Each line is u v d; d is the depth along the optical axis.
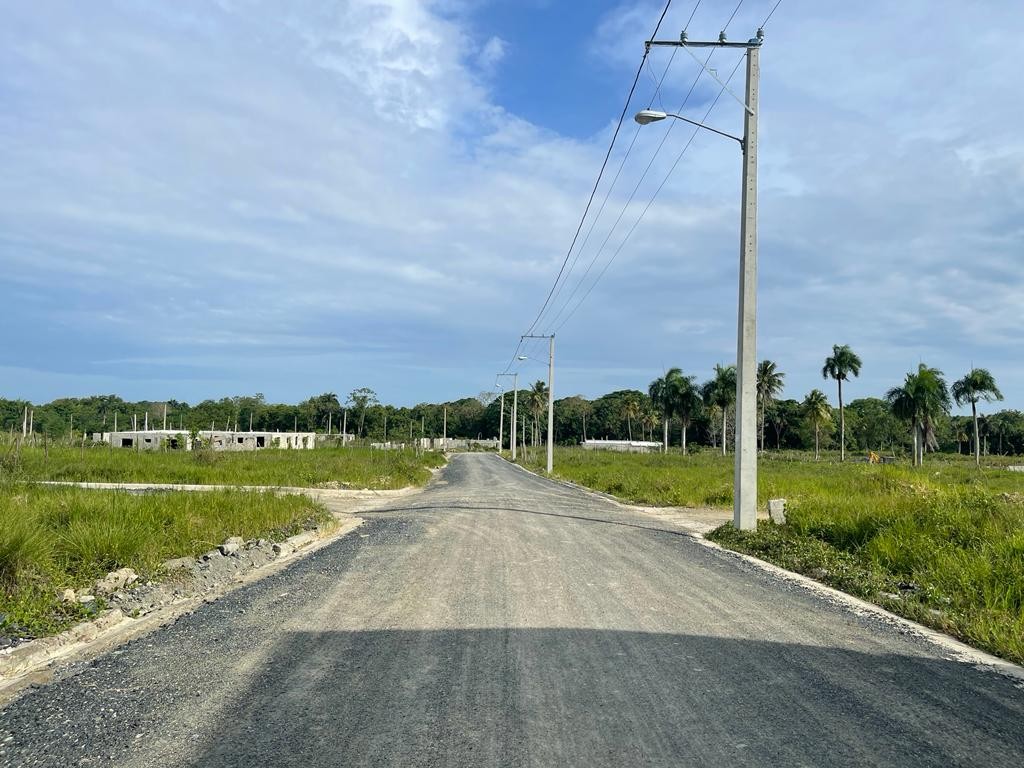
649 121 15.73
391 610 7.63
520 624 7.02
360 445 76.94
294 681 5.36
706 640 6.55
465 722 4.57
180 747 4.20
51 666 5.89
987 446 106.19
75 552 9.34
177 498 14.46
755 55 15.42
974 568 9.07
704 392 78.75
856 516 13.39
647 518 19.64
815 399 82.81
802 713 4.77
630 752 4.13
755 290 15.37
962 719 4.70
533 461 68.88
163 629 6.97
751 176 15.45
